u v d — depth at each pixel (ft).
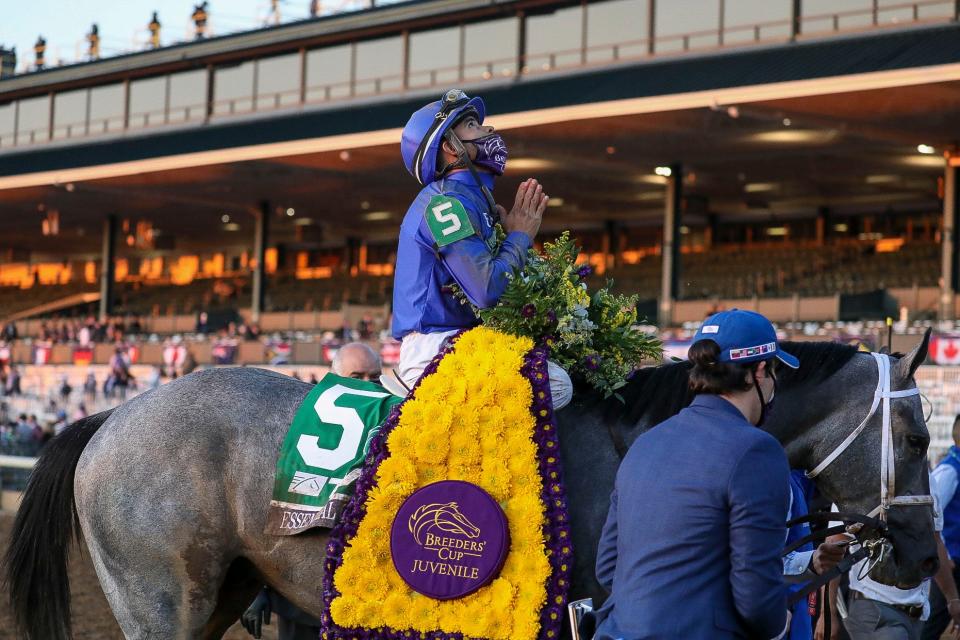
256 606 14.70
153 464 11.34
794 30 79.92
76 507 11.85
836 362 11.01
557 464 10.63
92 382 81.20
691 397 10.78
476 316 11.71
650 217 116.67
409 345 11.59
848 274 92.27
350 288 121.39
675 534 8.37
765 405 9.04
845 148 79.87
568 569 10.32
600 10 91.30
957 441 18.45
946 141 74.74
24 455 59.93
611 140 78.69
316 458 11.09
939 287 75.87
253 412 11.51
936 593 18.57
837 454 10.87
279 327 100.94
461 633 10.39
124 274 159.02
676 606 8.28
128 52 120.06
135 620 11.27
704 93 67.31
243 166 91.97
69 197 110.52
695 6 85.51
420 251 11.48
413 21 101.45
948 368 43.24
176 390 11.80
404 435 10.78
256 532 11.19
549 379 10.93
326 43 107.96
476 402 10.79
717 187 100.27
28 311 141.90
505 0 94.73
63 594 12.02
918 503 10.70
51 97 127.13
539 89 89.25
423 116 11.80
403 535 10.61
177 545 11.22
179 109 117.19
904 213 106.22
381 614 10.59
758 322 8.82
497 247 11.49
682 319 81.00
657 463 8.66
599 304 11.60
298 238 133.90
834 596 15.46
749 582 8.11
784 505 8.38
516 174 92.84
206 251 151.84
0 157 127.13
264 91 111.96
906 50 70.85
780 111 68.08
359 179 97.30
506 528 10.40
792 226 112.57
